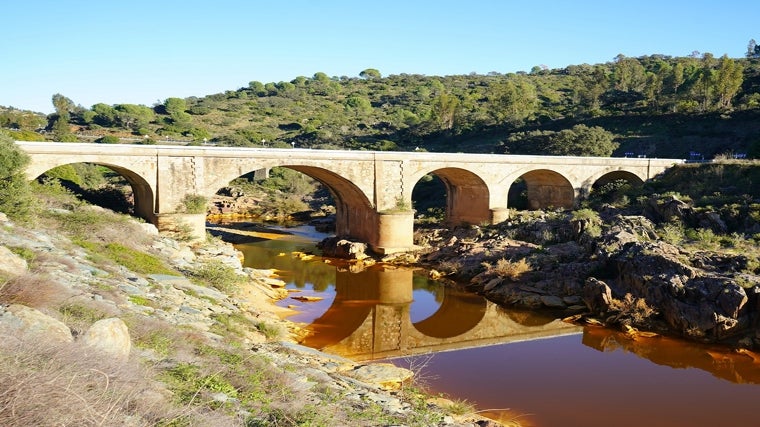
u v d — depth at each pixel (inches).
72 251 978.1
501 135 4335.6
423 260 2042.3
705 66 5487.2
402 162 2150.6
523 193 2947.8
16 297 516.7
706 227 1812.3
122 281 907.4
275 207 3503.9
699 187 2295.8
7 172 1251.2
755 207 1815.9
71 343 386.6
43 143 1571.1
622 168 2620.6
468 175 2361.0
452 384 961.5
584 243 1728.6
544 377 1009.5
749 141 3262.8
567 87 6437.0
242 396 492.1
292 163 1955.0
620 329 1288.1
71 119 5477.4
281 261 2071.9
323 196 3875.5
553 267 1617.9
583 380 1000.9
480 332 1298.0
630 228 1764.3
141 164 1724.9
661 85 4675.2
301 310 1403.8
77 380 327.3
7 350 335.0
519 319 1395.2
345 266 1990.7
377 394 709.9
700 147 3420.3
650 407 894.4
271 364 665.0
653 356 1135.0
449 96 5201.8
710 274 1306.6
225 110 6294.3
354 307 1491.1
